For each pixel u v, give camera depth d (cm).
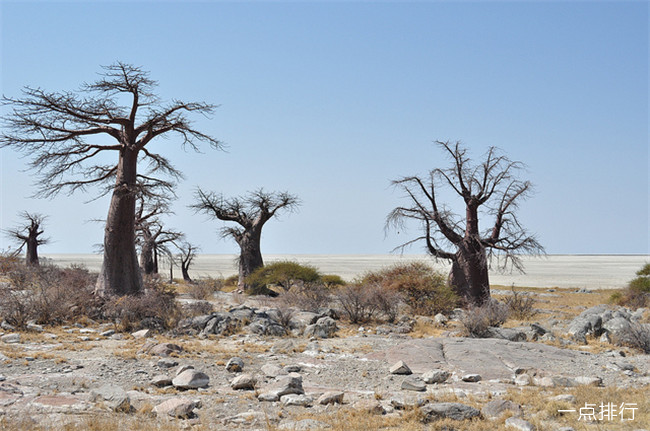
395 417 855
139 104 2252
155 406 873
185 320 1777
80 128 2252
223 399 945
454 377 1149
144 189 2158
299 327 1791
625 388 1054
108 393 902
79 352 1316
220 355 1326
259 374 1150
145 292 2181
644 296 3203
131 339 1568
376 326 1941
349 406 920
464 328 1777
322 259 17000
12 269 3388
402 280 2566
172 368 1166
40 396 906
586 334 1712
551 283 6297
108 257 2142
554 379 1081
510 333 1683
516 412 866
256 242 4072
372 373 1182
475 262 2841
